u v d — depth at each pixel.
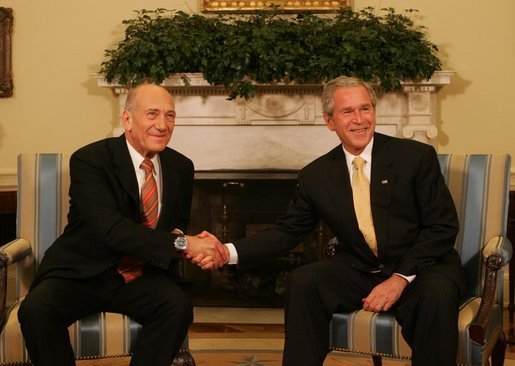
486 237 2.72
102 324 2.43
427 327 2.28
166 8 5.01
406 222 2.63
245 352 3.75
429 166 2.64
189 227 4.76
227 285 4.79
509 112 4.93
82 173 2.59
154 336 2.40
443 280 2.37
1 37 4.97
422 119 4.64
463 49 4.94
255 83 4.56
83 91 5.02
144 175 2.68
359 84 2.69
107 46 5.00
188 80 4.54
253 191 4.72
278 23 4.51
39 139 5.04
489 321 2.42
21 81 5.02
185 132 4.74
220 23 4.55
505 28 4.91
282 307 4.74
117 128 4.63
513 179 4.87
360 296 2.57
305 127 4.70
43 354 2.32
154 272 2.63
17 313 2.39
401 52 4.44
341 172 2.70
